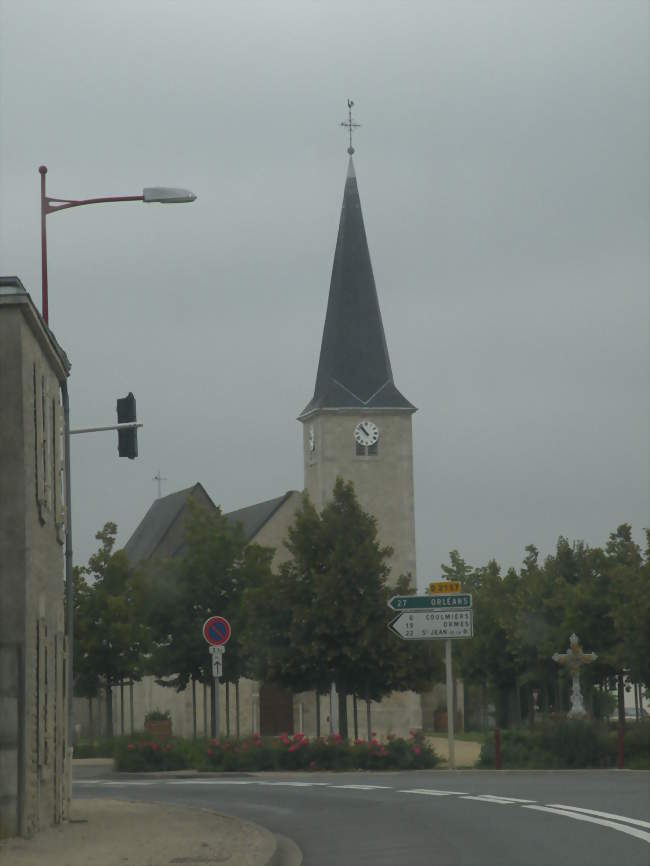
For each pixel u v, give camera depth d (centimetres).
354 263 14138
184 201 4566
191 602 9175
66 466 3641
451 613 5691
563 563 9606
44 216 4491
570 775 4875
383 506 13888
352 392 13950
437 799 3656
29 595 2872
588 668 8462
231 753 6122
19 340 2864
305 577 7638
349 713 12925
